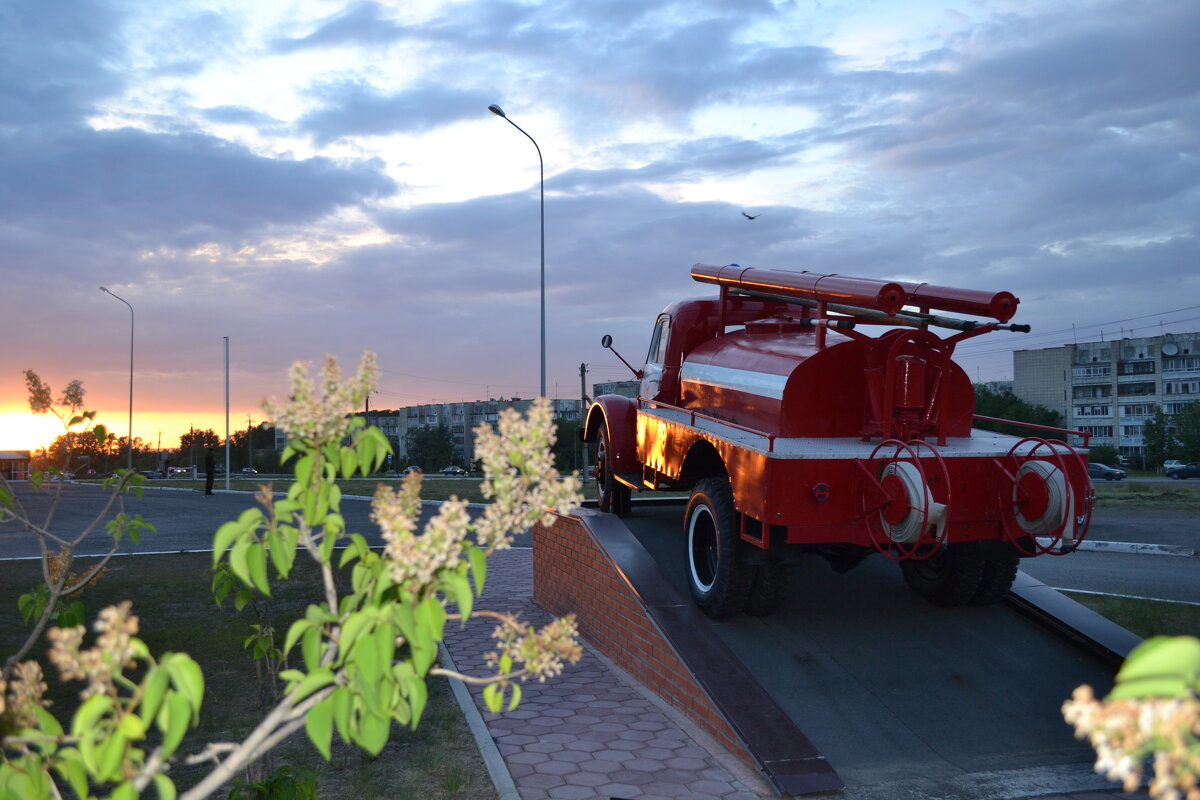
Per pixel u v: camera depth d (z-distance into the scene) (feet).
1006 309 21.90
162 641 32.71
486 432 7.05
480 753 20.34
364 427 7.31
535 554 41.88
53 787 6.15
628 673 27.25
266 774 16.78
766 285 28.14
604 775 18.71
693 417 27.68
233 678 27.76
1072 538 21.77
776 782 17.49
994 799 17.24
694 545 26.71
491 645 32.32
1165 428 345.51
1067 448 21.97
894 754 19.25
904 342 23.30
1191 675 3.52
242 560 6.53
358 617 6.00
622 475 35.42
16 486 121.39
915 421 23.26
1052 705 21.72
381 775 19.26
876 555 32.40
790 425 23.76
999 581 26.20
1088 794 17.51
